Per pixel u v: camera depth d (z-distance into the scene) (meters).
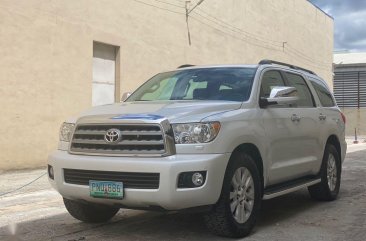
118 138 5.34
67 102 13.58
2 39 11.77
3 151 11.91
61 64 13.38
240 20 23.66
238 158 5.67
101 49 15.09
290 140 6.83
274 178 6.48
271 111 6.47
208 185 5.19
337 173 8.48
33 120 12.62
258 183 6.01
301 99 7.61
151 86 7.17
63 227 6.38
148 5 16.73
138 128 5.30
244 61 24.11
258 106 6.27
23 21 12.27
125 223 6.55
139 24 16.31
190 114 5.43
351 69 44.03
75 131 5.73
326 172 8.05
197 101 6.07
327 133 8.05
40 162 12.81
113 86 15.54
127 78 15.78
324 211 7.41
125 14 15.66
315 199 8.29
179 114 5.41
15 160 12.20
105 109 5.93
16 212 7.34
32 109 12.59
